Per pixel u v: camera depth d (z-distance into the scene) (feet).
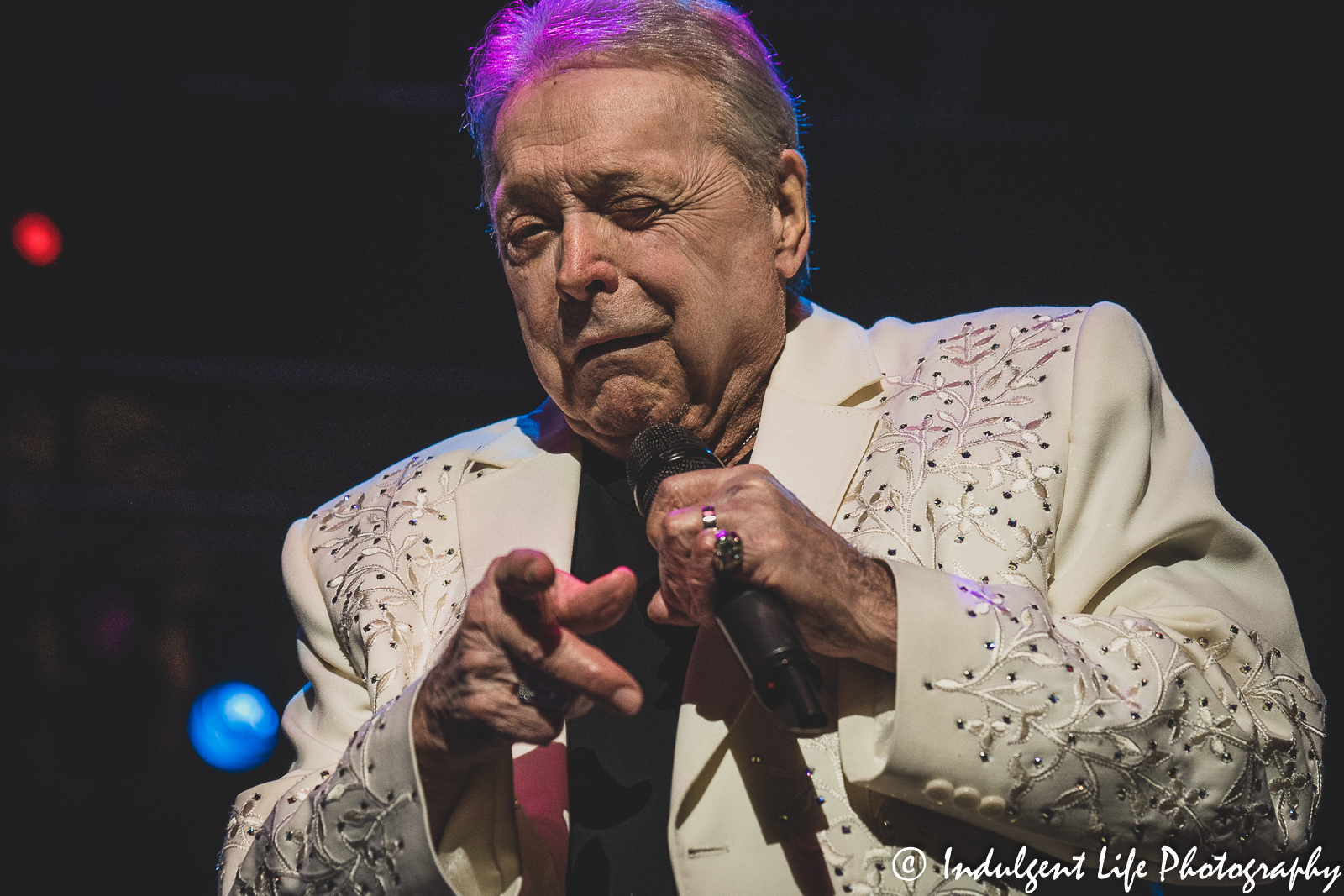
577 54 5.57
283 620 22.77
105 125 18.49
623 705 4.00
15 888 19.08
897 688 4.25
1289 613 5.24
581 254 5.33
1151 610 4.99
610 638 5.46
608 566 5.77
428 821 4.43
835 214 18.04
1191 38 16.94
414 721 4.51
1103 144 17.67
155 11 18.01
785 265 5.94
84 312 20.33
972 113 17.80
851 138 17.87
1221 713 4.50
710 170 5.52
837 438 5.51
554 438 6.34
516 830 4.53
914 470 5.21
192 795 20.83
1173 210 17.76
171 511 22.48
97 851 19.43
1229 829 4.42
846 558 4.36
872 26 17.56
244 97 18.45
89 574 22.50
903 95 17.85
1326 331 18.07
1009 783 4.25
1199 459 5.48
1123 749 4.29
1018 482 5.04
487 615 4.12
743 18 6.02
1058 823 4.30
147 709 22.22
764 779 4.64
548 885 4.79
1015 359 5.51
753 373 5.82
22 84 18.17
